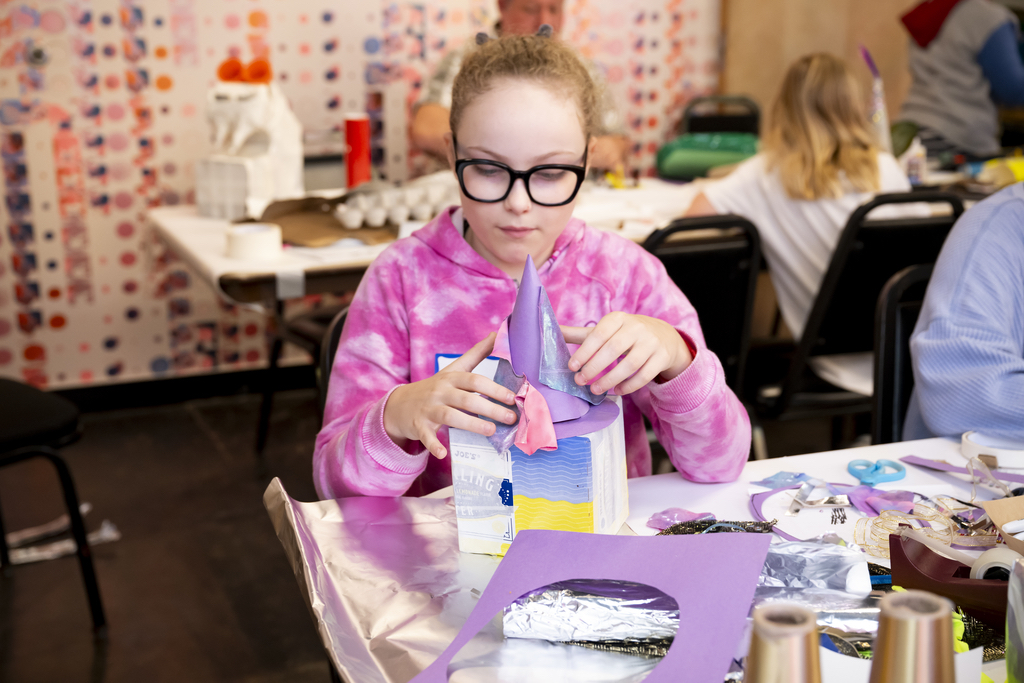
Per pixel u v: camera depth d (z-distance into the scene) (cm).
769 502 82
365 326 102
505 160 86
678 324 104
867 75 375
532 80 86
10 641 180
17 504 242
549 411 69
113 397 315
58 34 288
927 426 109
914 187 259
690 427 84
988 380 99
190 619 189
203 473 262
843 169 209
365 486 85
